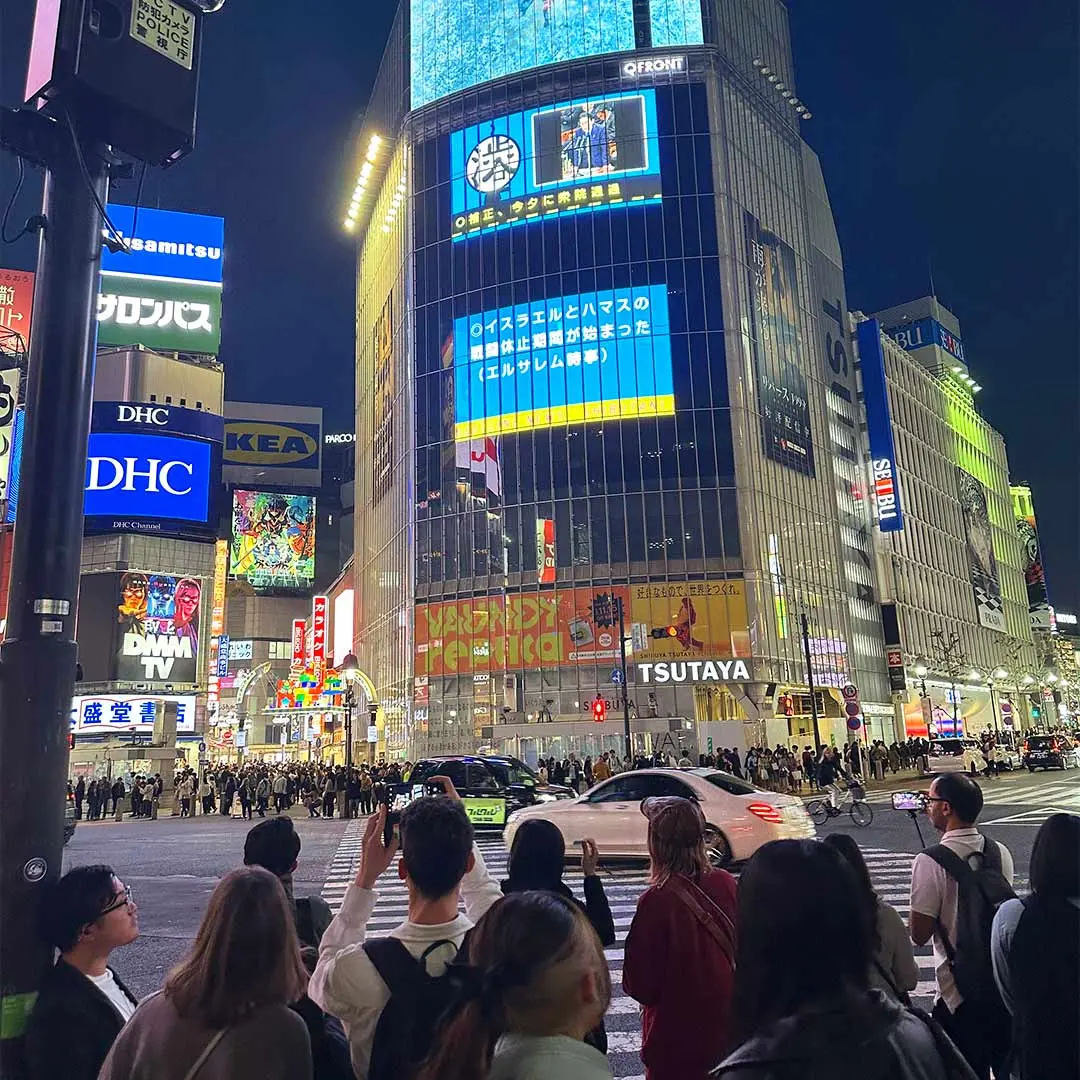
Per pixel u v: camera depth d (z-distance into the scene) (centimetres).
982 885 404
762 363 5953
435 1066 203
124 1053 252
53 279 370
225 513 9856
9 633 339
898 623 7100
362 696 6231
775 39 7100
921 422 8838
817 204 7500
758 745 5006
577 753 5000
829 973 187
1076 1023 279
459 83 6456
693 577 5356
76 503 356
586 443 5653
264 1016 247
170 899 1352
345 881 1520
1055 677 11006
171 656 4941
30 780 325
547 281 5916
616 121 6056
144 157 418
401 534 6200
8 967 312
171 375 5300
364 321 7906
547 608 5438
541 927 208
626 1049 646
